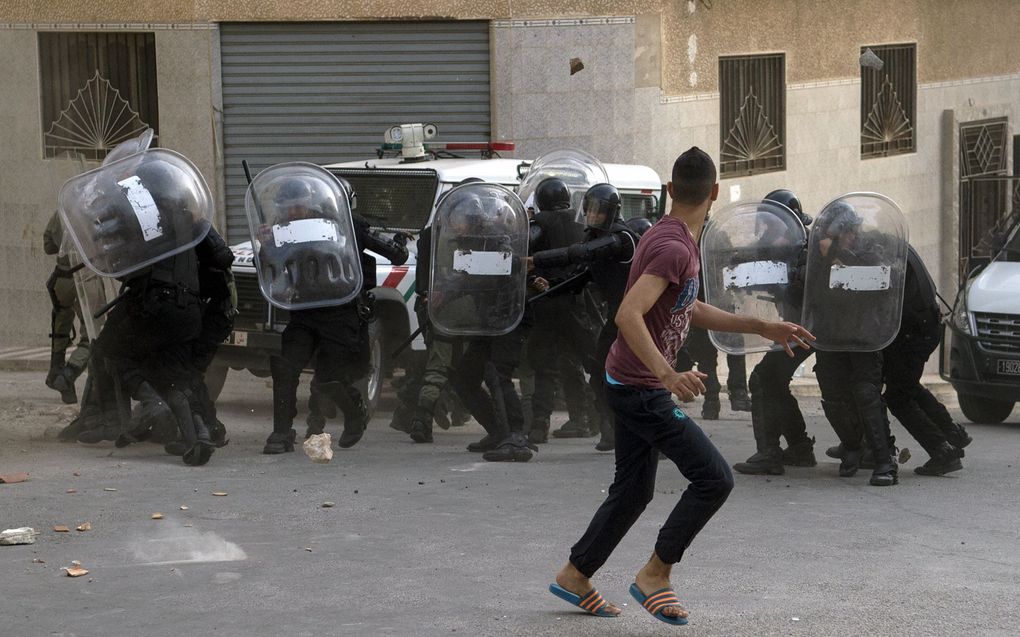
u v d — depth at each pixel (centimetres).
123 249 779
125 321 806
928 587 559
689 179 475
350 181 1129
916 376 844
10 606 511
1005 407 1232
